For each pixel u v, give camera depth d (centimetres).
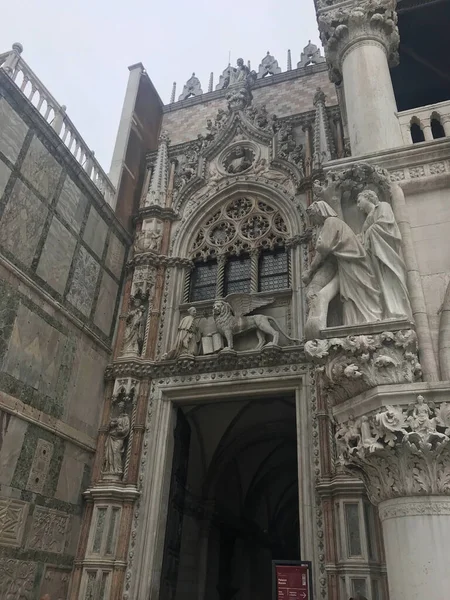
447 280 569
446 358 505
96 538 1112
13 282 1040
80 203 1341
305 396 1150
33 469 1023
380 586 913
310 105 1769
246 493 1906
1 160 1052
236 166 1606
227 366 1228
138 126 1833
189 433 1428
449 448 464
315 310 575
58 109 1302
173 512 1255
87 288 1319
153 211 1560
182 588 1364
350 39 874
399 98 1318
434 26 1177
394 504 477
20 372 1023
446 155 652
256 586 1945
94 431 1251
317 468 1064
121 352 1355
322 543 988
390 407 491
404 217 618
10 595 923
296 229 1411
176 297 1434
